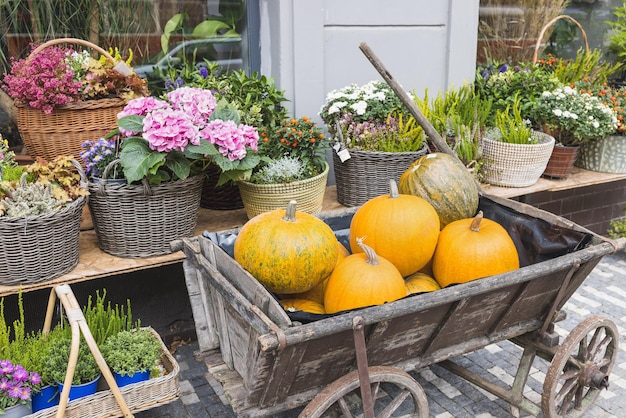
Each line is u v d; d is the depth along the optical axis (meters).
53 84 2.99
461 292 2.11
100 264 2.81
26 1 3.58
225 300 2.17
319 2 3.82
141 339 2.59
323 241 2.18
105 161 2.81
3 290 2.54
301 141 3.34
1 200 2.51
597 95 4.54
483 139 3.94
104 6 3.77
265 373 1.97
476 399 3.02
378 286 2.17
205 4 3.99
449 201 2.63
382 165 3.44
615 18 5.44
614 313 3.93
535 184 4.06
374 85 3.85
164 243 2.90
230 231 2.49
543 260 2.61
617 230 4.86
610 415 2.90
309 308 2.26
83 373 2.40
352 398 2.44
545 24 5.00
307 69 3.89
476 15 4.44
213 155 2.81
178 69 4.02
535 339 2.74
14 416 2.26
